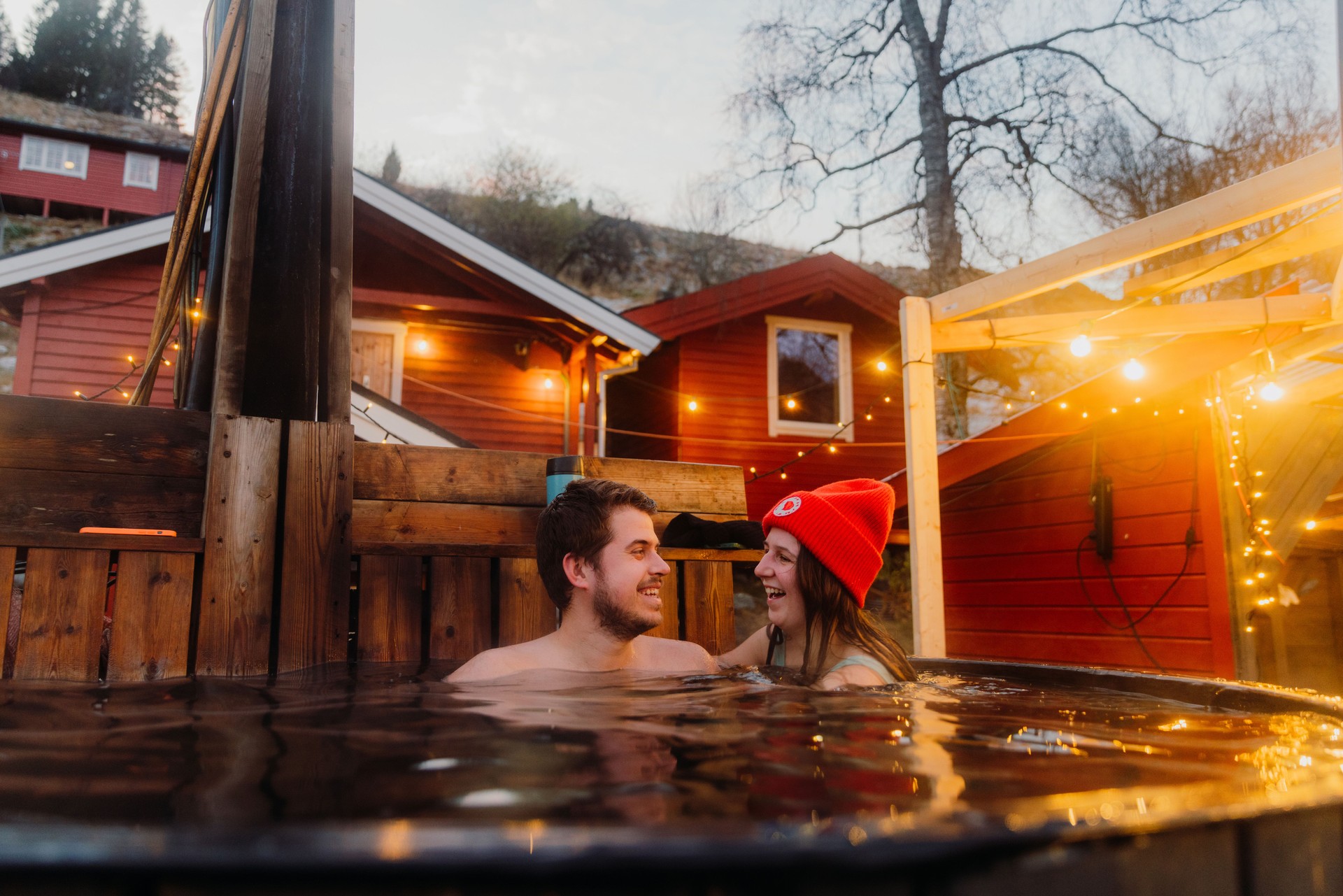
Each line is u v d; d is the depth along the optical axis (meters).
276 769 0.81
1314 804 0.64
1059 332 4.68
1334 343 4.90
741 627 10.35
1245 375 5.60
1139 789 0.68
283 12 2.30
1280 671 5.67
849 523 2.00
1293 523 5.54
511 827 0.47
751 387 11.93
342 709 1.30
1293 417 5.64
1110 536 6.38
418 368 10.45
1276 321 4.51
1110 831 0.54
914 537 4.54
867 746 0.98
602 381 11.12
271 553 1.95
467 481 2.57
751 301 11.48
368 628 2.11
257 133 2.13
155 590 1.84
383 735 1.04
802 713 1.30
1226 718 1.30
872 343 12.86
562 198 27.62
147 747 0.94
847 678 1.80
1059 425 6.42
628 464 2.92
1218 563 5.62
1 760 0.86
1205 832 0.58
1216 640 5.59
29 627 1.73
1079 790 0.73
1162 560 6.02
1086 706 1.47
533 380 10.96
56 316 9.20
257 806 0.66
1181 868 0.57
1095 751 0.97
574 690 1.59
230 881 0.44
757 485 11.70
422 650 2.19
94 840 0.46
